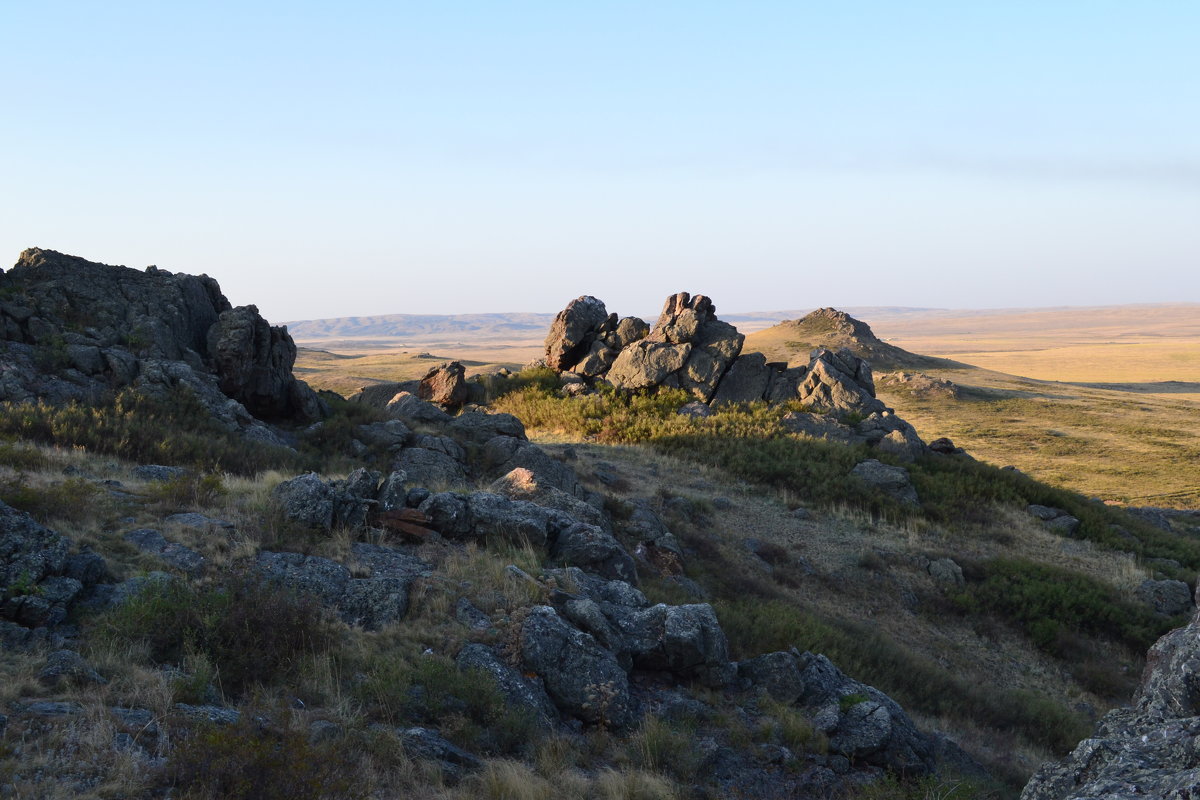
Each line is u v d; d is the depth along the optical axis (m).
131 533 12.95
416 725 9.88
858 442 36.78
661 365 42.94
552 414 41.66
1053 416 79.69
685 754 10.59
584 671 11.66
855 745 12.02
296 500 15.23
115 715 8.18
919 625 23.98
